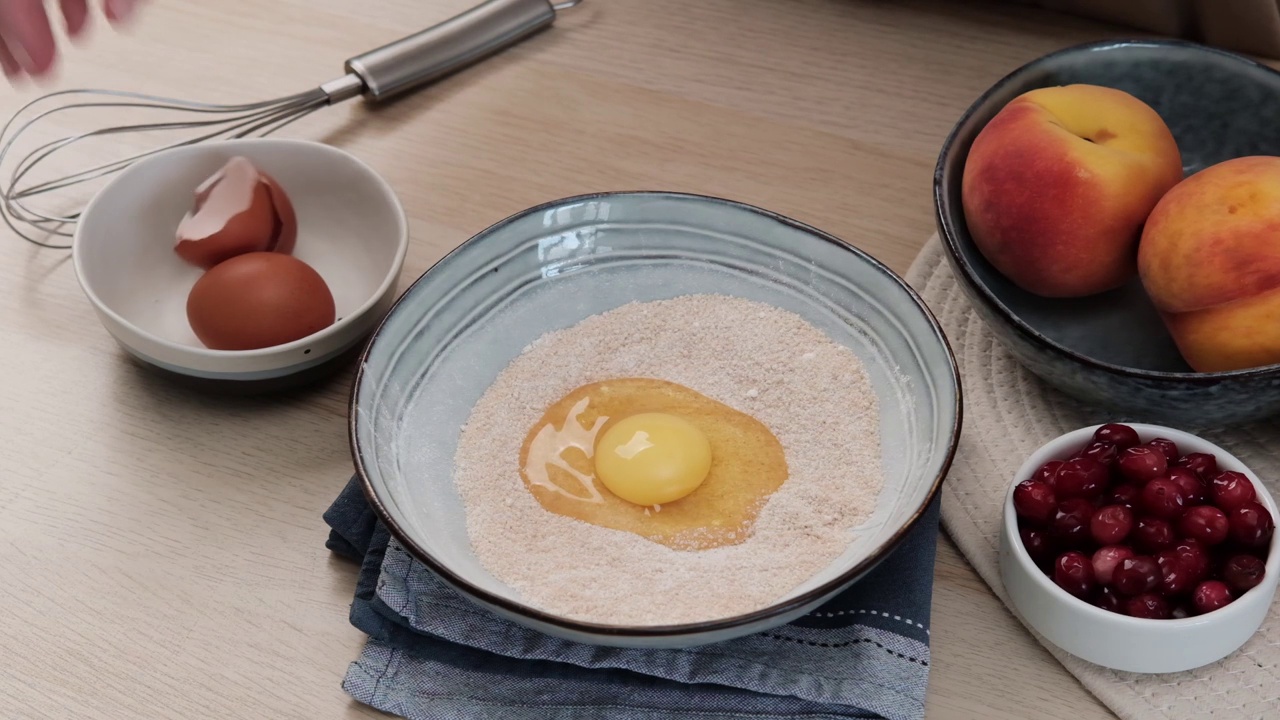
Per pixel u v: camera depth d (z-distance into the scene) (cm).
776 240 52
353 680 43
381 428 46
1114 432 43
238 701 43
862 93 67
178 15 76
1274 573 40
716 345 52
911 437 46
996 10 72
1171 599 41
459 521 46
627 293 54
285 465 51
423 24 74
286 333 51
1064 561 41
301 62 71
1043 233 49
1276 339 45
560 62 70
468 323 51
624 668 42
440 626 43
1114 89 53
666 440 47
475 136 65
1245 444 48
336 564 47
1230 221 45
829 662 42
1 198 62
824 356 50
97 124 67
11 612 46
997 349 53
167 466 51
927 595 43
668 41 71
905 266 57
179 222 56
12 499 50
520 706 42
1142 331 51
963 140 53
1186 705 41
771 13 73
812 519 45
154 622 46
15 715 43
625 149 64
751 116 66
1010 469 48
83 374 54
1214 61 54
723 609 42
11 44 53
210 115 67
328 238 58
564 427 50
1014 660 43
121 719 43
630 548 45
